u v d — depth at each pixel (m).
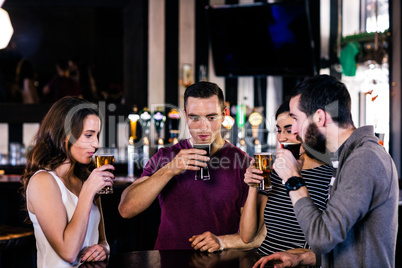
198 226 2.41
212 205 2.41
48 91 5.83
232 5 5.68
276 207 2.22
